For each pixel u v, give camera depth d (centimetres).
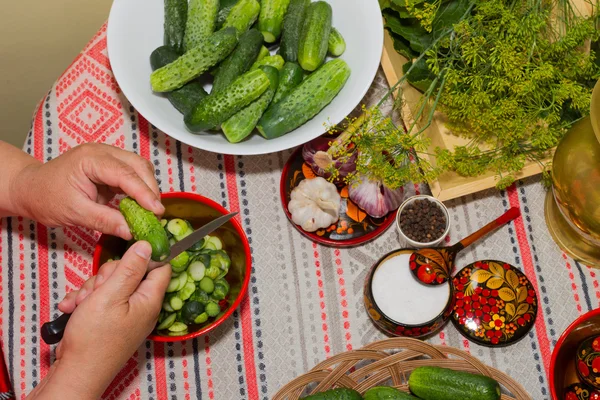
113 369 81
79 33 132
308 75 95
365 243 96
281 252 96
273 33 96
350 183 93
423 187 98
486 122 87
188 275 86
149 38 96
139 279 79
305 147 95
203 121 90
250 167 99
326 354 93
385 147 88
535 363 91
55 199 84
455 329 93
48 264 94
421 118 96
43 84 138
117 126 99
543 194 97
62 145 98
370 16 93
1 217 93
